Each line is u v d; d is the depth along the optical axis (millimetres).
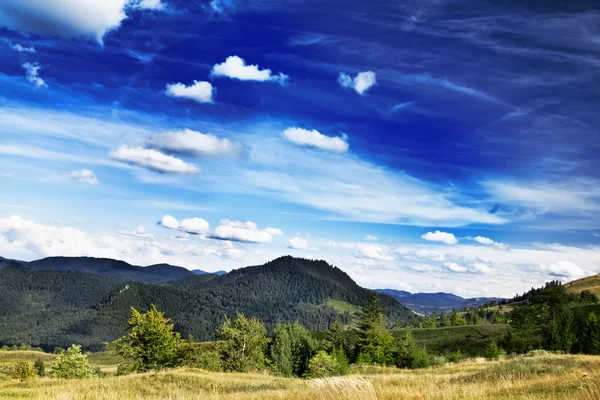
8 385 26438
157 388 26703
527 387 13680
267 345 96250
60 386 24266
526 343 88688
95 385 25812
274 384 28766
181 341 60375
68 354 61188
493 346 74375
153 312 57781
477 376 22891
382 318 86750
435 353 99000
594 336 68250
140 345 56969
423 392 12438
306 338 97000
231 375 35688
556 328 75625
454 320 170125
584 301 157750
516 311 94625
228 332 69938
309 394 12328
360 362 78875
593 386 10789
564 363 24078
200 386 28406
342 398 11227
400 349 74188
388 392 12336
